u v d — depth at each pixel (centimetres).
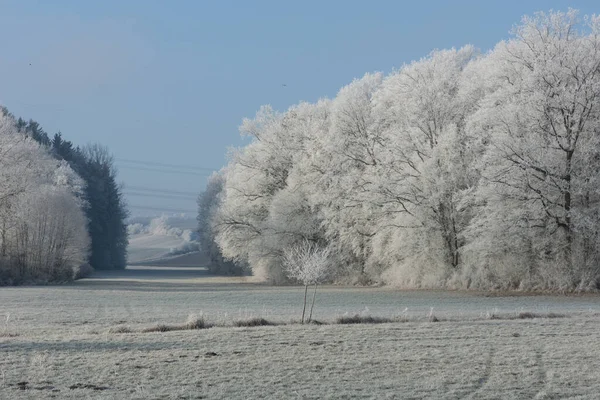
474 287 4562
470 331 2317
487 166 4181
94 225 13038
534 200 4109
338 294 4525
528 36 4372
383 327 2405
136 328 2395
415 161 5041
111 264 13712
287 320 2628
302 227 6372
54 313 3153
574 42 4231
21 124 13338
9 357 1802
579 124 4050
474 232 4278
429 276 4944
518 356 1864
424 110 5056
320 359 1808
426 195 4875
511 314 2800
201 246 14000
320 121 6462
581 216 3944
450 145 4734
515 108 4119
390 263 5566
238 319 2567
